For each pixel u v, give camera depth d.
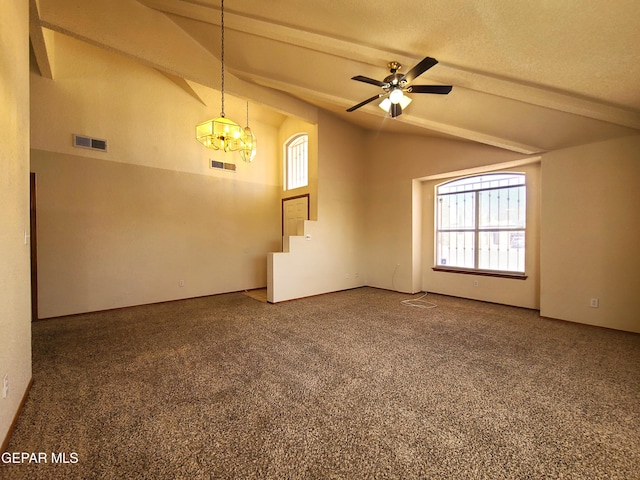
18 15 1.86
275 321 3.89
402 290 5.83
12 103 1.72
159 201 4.98
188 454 1.51
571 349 2.90
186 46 3.63
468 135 3.83
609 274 3.51
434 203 5.73
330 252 5.80
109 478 1.36
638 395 2.06
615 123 3.04
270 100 4.70
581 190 3.69
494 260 4.97
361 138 6.36
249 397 2.04
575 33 1.84
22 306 1.93
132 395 2.07
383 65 2.83
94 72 4.34
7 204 1.62
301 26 2.64
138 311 4.42
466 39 2.17
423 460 1.47
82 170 4.24
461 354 2.79
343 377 2.33
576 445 1.57
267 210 6.54
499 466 1.43
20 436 1.63
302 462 1.46
